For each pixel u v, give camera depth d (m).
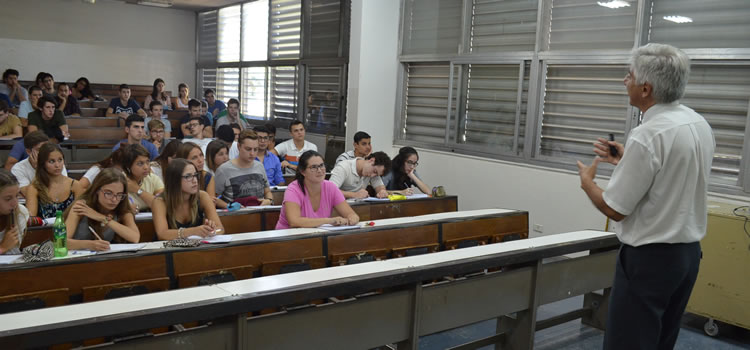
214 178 4.30
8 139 5.97
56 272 2.23
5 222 2.63
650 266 1.81
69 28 11.09
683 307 1.93
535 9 5.41
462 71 6.16
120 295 2.29
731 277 3.52
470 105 6.14
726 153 4.23
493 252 2.77
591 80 5.02
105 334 1.64
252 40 10.02
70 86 10.69
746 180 4.06
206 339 1.94
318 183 3.38
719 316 3.58
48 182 3.42
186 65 12.26
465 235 3.55
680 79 1.76
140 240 3.18
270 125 5.89
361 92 6.49
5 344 1.49
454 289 2.64
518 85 5.60
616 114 4.86
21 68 10.76
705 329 3.66
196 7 11.34
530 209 5.41
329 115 8.08
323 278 2.19
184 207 3.12
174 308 1.77
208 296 1.92
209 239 2.69
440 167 6.32
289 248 2.79
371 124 6.66
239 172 4.32
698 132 1.78
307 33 8.41
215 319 2.01
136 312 1.72
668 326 1.95
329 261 2.92
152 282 2.38
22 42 10.72
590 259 3.28
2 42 10.55
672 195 1.76
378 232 3.12
